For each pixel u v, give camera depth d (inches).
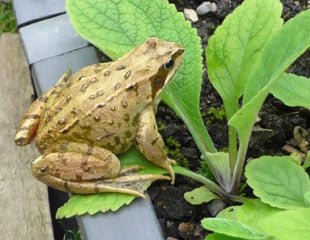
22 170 17.7
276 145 16.4
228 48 14.8
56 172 14.3
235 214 14.4
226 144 16.4
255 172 14.1
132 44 15.1
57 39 16.6
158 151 14.5
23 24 17.0
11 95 18.8
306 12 13.1
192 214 15.4
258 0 14.8
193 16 18.3
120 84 14.7
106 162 14.3
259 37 14.7
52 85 15.9
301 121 16.6
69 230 17.6
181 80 15.1
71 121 14.5
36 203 17.2
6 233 16.8
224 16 18.2
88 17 15.0
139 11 15.2
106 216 13.9
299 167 14.1
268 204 14.2
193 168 16.1
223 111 16.7
